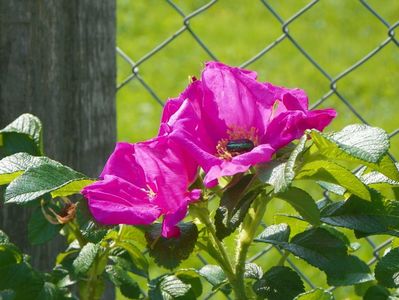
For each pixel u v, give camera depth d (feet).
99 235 3.39
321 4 15.53
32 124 3.66
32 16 4.25
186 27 4.77
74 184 3.24
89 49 4.35
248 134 3.20
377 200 3.26
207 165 3.08
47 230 3.57
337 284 3.29
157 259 3.22
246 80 3.22
